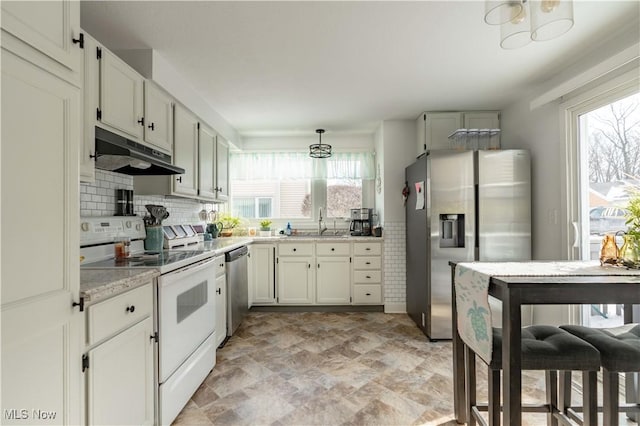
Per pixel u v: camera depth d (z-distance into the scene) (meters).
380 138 4.02
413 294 3.50
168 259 1.98
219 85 2.75
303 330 3.26
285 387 2.15
